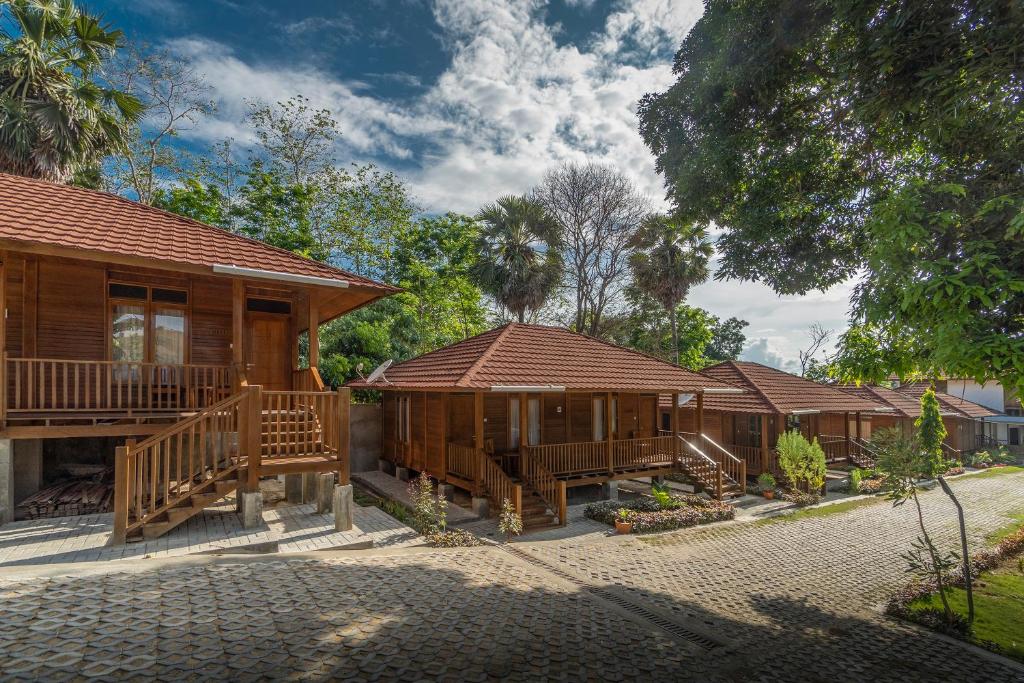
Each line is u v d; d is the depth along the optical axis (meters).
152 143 24.98
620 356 18.03
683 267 31.97
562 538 12.17
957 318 5.52
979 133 6.93
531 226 29.84
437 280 29.23
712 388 17.73
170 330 10.73
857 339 7.95
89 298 9.94
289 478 11.48
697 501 15.73
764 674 6.32
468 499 14.94
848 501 18.30
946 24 6.13
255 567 7.32
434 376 15.05
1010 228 5.30
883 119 7.64
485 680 5.20
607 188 35.50
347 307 13.56
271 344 11.91
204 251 9.77
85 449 10.96
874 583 10.71
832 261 9.75
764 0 8.18
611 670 5.82
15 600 5.56
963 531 9.33
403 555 9.07
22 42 15.01
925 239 6.16
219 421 9.45
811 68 8.66
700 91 9.40
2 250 8.00
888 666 7.03
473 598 7.42
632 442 16.58
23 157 14.95
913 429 28.36
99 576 6.42
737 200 10.45
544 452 14.71
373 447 19.52
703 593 9.23
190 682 4.48
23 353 9.27
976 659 7.50
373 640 5.71
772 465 20.41
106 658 4.69
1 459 8.58
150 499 8.10
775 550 12.34
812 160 9.28
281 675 4.78
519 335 16.89
